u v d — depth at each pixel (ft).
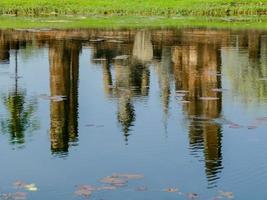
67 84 103.35
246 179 59.77
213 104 88.94
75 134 74.18
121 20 229.45
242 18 242.58
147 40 163.43
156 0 278.46
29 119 81.00
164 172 61.57
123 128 76.54
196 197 55.77
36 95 95.20
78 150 68.33
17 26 198.49
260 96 94.58
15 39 163.32
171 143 70.49
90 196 55.67
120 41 160.86
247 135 73.41
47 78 109.29
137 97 93.91
